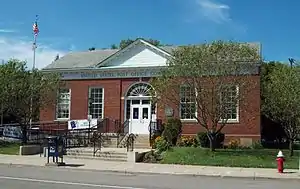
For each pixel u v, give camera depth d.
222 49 25.91
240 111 31.25
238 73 25.84
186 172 19.84
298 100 24.80
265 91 30.50
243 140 33.75
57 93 37.44
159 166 22.28
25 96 35.06
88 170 20.83
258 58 27.25
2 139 36.50
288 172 19.94
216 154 25.09
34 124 38.25
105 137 32.97
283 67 30.92
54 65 41.38
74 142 31.55
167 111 35.69
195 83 25.83
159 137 29.42
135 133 35.56
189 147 28.30
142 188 14.25
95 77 39.28
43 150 28.91
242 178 18.42
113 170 20.52
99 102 39.06
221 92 25.66
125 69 38.03
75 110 39.50
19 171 19.61
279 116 26.64
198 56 25.73
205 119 26.34
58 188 13.84
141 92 37.59
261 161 23.36
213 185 15.57
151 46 37.56
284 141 42.59
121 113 37.91
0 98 33.72
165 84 26.73
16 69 35.88
